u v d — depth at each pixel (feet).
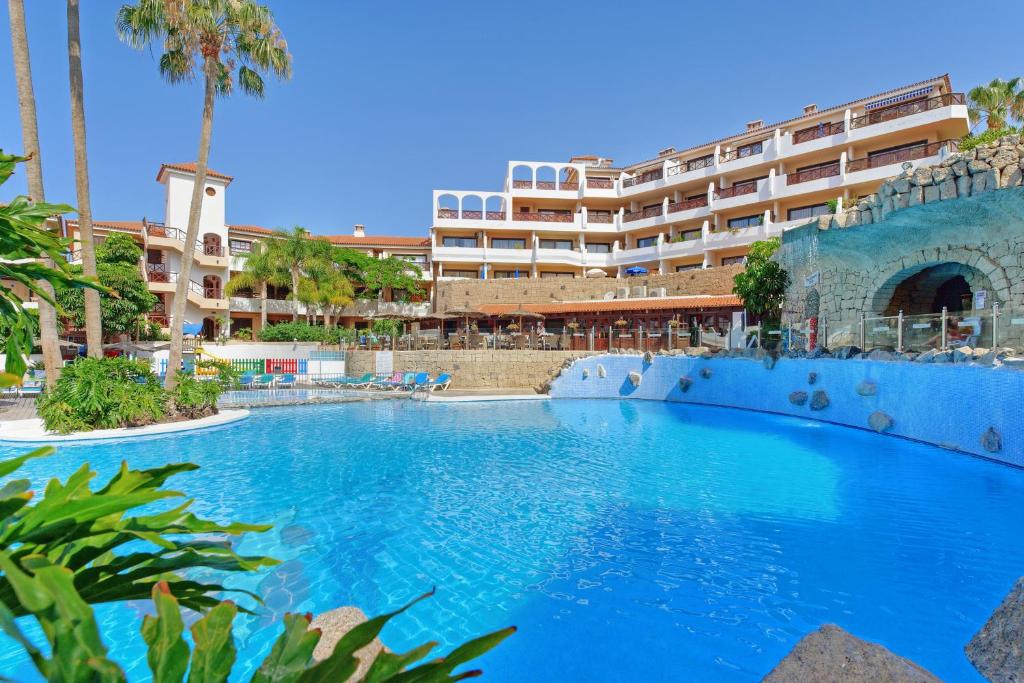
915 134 100.63
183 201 123.13
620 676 13.00
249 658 13.80
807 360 53.21
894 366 42.22
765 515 23.91
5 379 5.71
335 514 24.32
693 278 111.24
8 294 7.24
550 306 108.88
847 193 104.32
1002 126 88.43
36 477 30.35
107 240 101.19
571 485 28.96
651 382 72.69
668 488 28.50
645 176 140.77
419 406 64.80
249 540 21.22
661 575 18.06
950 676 12.49
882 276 51.13
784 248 67.31
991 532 21.53
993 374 32.89
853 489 27.78
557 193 146.51
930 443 38.32
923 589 16.85
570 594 16.79
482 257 143.54
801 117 119.75
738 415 57.06
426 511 24.77
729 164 122.93
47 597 3.21
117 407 42.06
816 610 15.70
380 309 145.89
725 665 13.37
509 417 55.62
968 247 43.98
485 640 4.06
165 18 48.16
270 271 119.03
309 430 46.70
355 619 11.40
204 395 49.60
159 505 25.55
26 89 43.80
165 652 3.69
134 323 94.17
